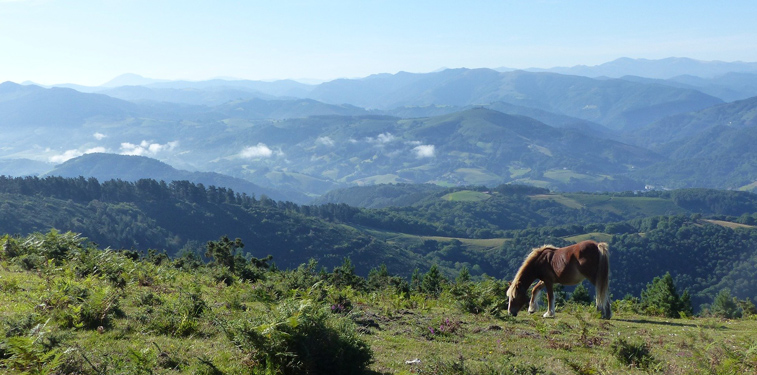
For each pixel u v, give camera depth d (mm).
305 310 8383
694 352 9867
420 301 19641
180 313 10625
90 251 22266
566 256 14664
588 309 16875
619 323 14453
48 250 20844
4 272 16016
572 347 11156
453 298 19266
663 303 31109
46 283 13766
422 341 11266
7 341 7367
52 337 8188
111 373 7188
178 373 7609
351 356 8164
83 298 10945
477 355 10117
